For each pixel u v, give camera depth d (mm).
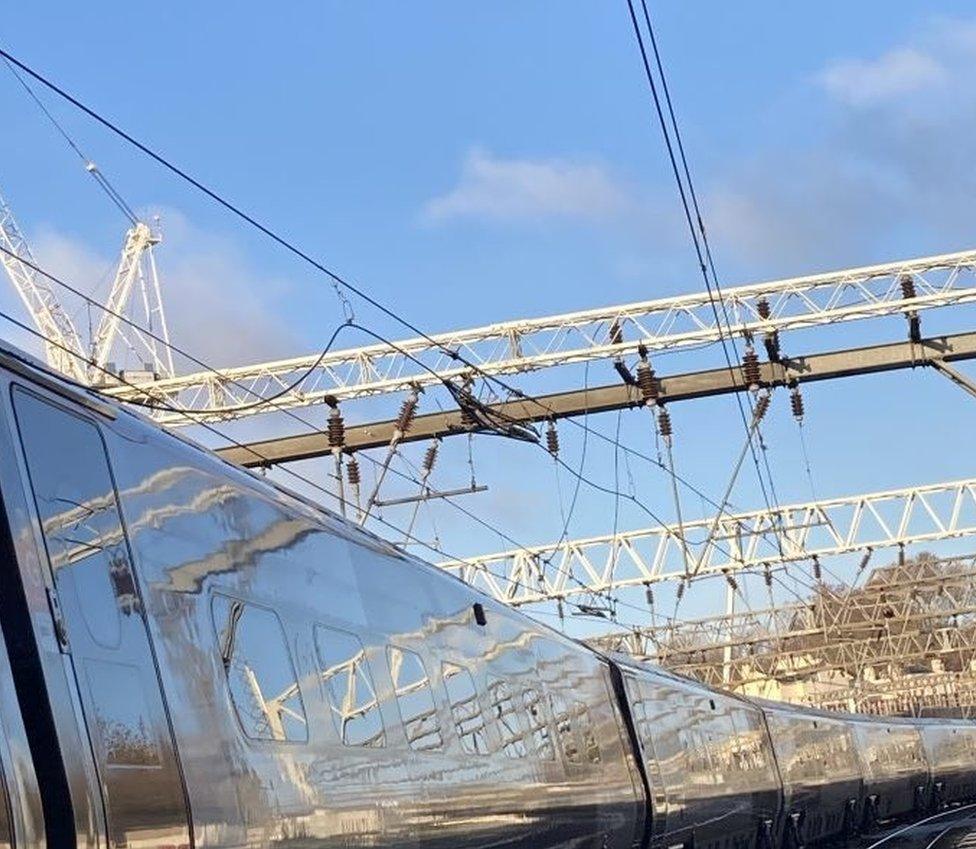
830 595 52625
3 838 5266
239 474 8789
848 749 33625
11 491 5980
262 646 8195
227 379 23547
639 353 25328
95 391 7230
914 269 25422
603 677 17781
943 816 42250
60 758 5703
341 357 25000
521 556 39750
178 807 6613
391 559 11406
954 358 25797
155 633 6883
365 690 9812
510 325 25375
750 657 53625
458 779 11430
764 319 25578
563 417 26062
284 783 7941
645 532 39719
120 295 31969
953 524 39688
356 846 8930
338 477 23875
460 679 12234
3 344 6367
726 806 22359
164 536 7332
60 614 6031
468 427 24125
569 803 14734
